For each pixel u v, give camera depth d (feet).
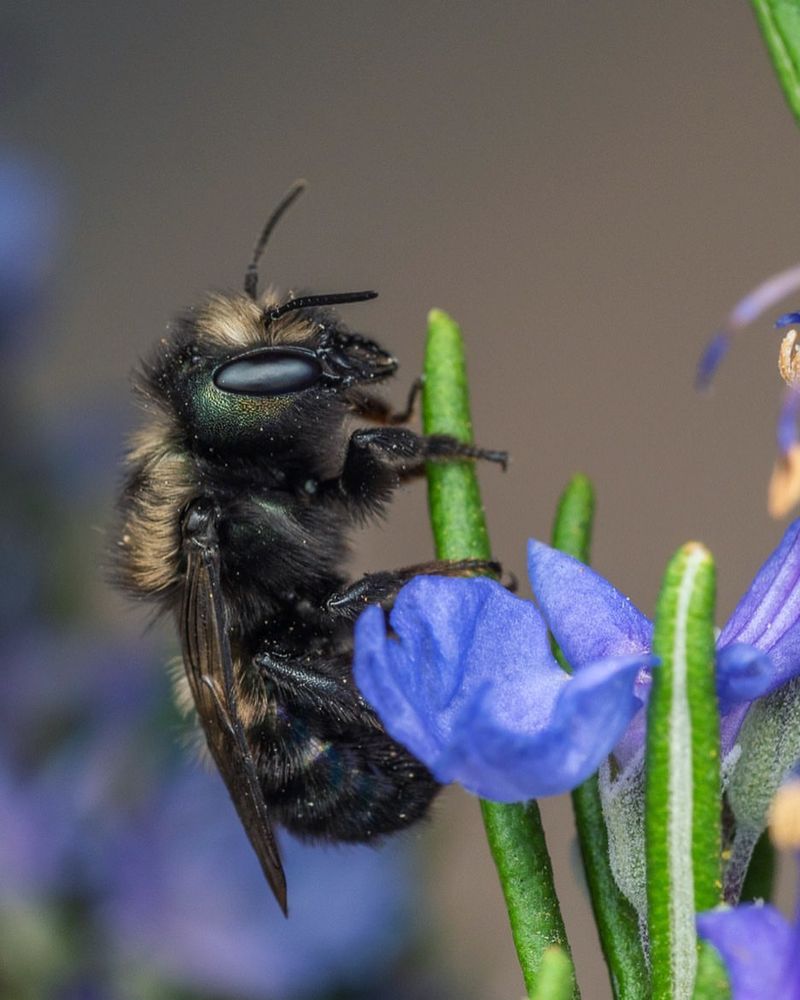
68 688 0.36
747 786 0.29
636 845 0.29
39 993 0.35
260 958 0.36
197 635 0.33
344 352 0.33
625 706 0.28
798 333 0.29
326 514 0.33
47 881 0.35
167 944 0.35
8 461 0.36
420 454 0.31
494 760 0.28
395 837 0.33
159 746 0.36
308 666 0.33
